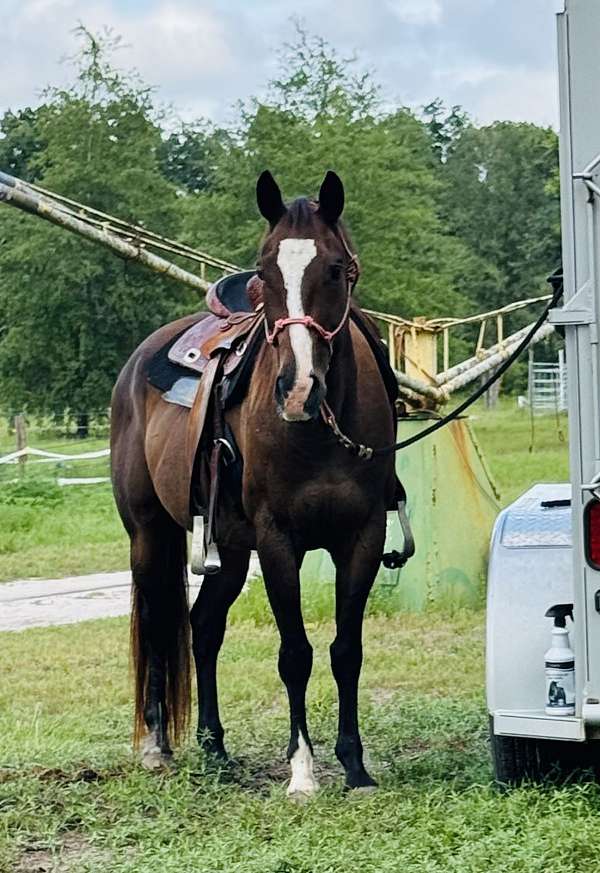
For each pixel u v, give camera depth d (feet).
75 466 80.69
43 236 105.29
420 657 28.94
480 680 26.30
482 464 37.09
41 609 38.88
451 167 176.76
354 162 98.32
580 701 14.83
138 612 20.93
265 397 17.37
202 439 18.84
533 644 15.96
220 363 19.02
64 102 109.81
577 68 14.25
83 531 56.34
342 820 15.48
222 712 24.17
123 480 21.93
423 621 33.78
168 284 108.99
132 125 110.01
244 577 21.26
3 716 24.44
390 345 35.47
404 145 107.55
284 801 16.75
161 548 21.08
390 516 35.68
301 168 98.68
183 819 16.49
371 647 30.42
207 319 21.76
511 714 15.56
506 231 165.99
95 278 107.55
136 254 27.84
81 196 108.88
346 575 17.87
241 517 19.13
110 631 34.35
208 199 102.63
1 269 109.19
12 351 109.50
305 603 34.88
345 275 16.74
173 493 20.13
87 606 39.29
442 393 35.12
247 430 17.72
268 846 14.76
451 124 209.56
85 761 19.86
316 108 103.81
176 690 20.58
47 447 96.94
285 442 17.07
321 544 18.01
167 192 110.73
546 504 17.65
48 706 25.71
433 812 15.29
